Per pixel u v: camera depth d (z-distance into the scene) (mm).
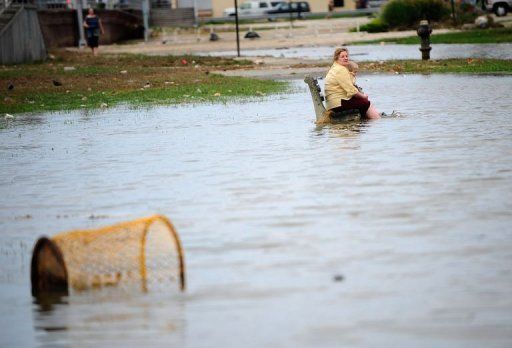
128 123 40219
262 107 43562
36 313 15391
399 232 18828
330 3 172875
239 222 20406
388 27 122938
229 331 14008
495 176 23797
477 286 15344
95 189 25453
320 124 35719
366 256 17297
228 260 17484
